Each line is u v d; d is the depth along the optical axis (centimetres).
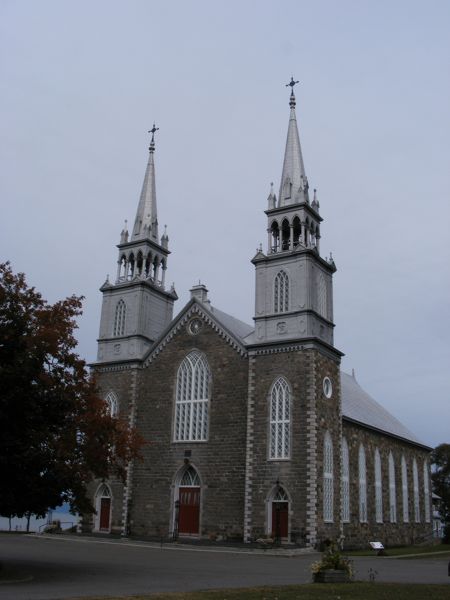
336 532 4659
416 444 7488
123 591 2062
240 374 5094
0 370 2569
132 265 6184
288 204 5334
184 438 5238
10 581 2319
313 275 5112
